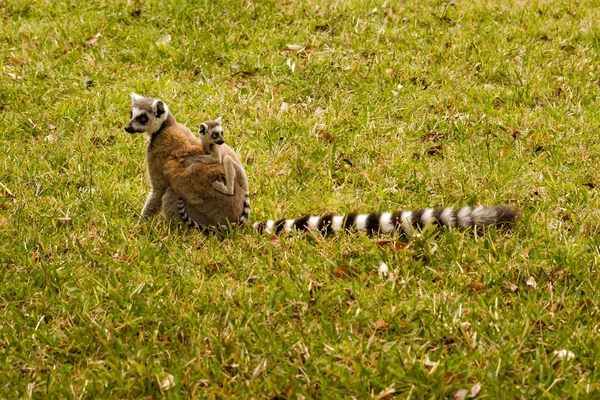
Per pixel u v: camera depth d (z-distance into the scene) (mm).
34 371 6867
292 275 8125
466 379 6520
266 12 15805
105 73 13703
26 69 13727
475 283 7828
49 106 12719
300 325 7422
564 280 7914
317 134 11664
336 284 7863
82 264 8445
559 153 10781
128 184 10320
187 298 7773
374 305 7582
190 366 6789
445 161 10781
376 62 13812
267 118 12078
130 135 11766
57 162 10953
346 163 10945
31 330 7324
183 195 8820
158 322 7422
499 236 8719
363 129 11758
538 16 15648
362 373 6664
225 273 8258
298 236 8797
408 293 7746
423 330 7199
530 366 6742
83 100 12703
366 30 15023
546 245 8570
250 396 6508
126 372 6766
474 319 7348
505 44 14305
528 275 7980
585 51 14133
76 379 6766
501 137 11461
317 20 15477
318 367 6809
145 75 13633
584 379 6527
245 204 9164
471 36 14781
